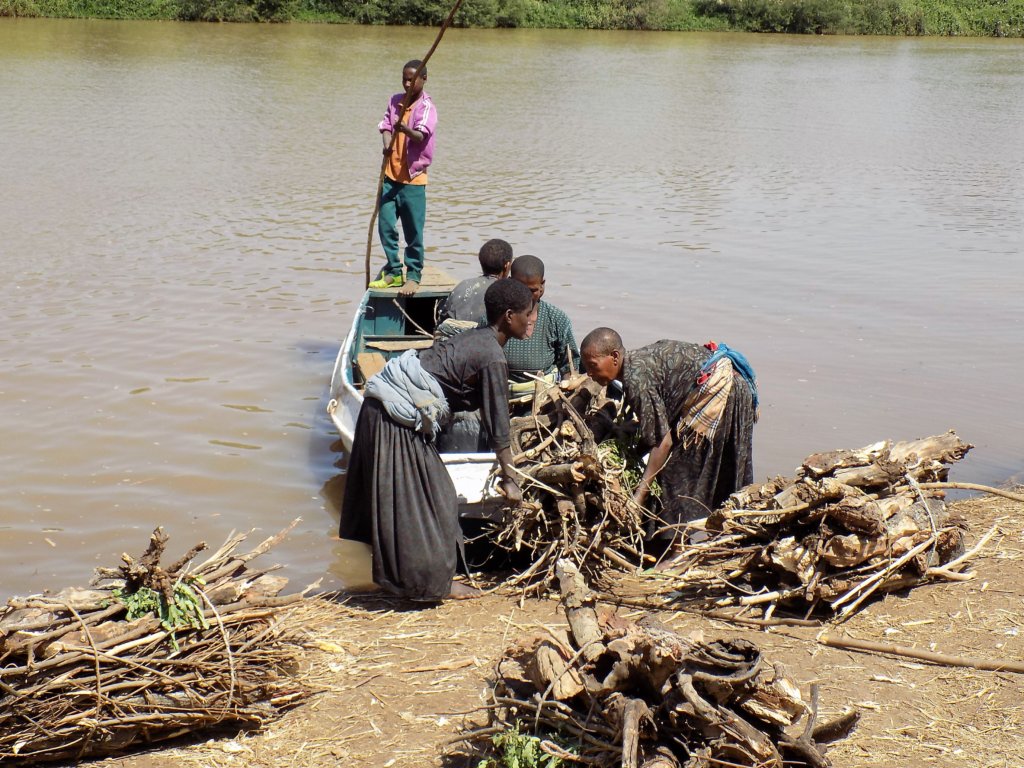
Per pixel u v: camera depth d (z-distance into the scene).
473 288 7.26
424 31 46.97
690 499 6.22
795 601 5.63
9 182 17.16
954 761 4.34
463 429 6.86
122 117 23.27
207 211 15.84
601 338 6.00
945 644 5.19
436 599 5.82
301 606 5.69
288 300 11.96
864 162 22.56
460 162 20.62
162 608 4.69
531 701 4.46
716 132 25.72
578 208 17.09
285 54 35.94
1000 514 6.96
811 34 59.94
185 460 8.02
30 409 8.73
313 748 4.59
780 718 4.09
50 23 42.59
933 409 9.35
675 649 4.04
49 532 6.93
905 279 13.53
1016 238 16.08
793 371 10.17
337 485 7.77
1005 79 40.25
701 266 13.89
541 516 5.91
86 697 4.45
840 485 5.43
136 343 10.38
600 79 34.81
